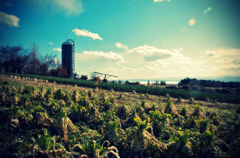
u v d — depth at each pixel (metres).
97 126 8.47
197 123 9.07
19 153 4.93
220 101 23.81
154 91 27.97
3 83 21.94
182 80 51.66
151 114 9.55
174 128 8.75
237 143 6.03
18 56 68.81
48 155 4.76
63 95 14.32
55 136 6.56
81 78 52.72
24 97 10.73
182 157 5.57
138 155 5.98
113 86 31.72
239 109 14.12
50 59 70.50
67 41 61.88
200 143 5.95
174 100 20.38
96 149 5.11
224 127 9.17
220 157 5.67
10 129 7.08
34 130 7.31
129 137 6.51
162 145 6.19
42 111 8.51
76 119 9.26
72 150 5.46
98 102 12.70
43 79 43.53
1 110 7.98
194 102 20.03
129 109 11.38
